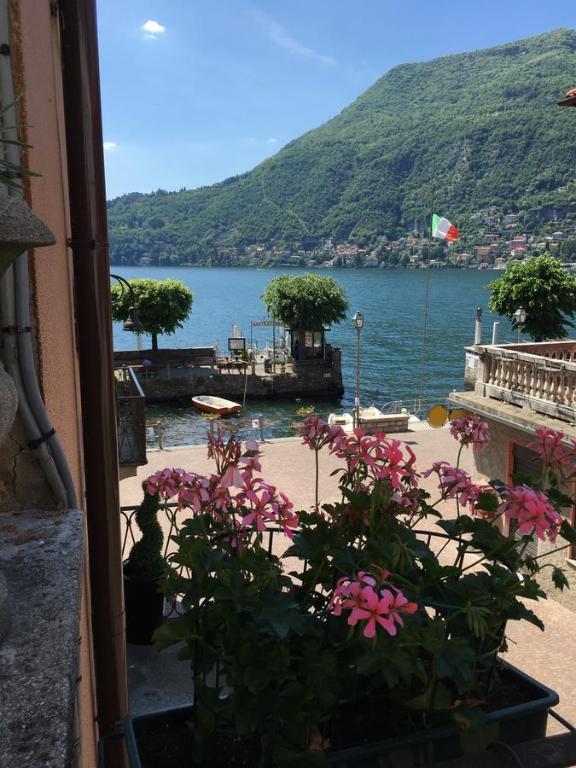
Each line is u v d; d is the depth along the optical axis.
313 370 43.62
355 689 1.69
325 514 2.31
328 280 44.66
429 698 1.63
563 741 1.68
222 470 2.01
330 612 1.69
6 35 2.16
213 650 1.61
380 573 1.62
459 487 2.12
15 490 2.07
